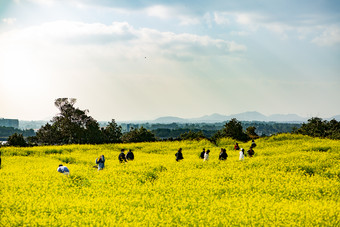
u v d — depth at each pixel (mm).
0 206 13938
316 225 11734
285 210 12977
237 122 85875
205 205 14562
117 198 15477
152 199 15461
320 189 17891
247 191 17344
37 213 12859
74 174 21672
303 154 32250
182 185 19000
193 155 38656
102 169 25453
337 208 13406
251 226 11609
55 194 16406
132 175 22078
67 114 92750
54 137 92562
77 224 11750
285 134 54594
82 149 46656
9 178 19969
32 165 29344
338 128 100938
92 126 94250
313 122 104188
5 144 86188
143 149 47438
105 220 11922
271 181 20250
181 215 12828
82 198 16000
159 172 24172
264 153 37906
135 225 11547
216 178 20984
